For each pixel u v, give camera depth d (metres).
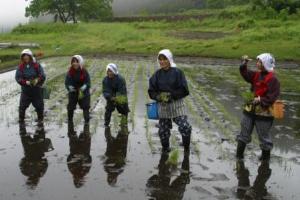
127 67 26.02
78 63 10.90
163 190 7.04
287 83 19.77
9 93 15.98
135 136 10.17
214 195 6.89
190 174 7.75
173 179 7.52
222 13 61.78
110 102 10.85
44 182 7.31
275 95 8.11
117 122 11.42
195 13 74.62
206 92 16.72
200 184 7.31
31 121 11.48
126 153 8.90
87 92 11.15
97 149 9.16
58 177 7.54
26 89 11.23
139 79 20.28
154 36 47.41
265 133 8.37
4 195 6.75
